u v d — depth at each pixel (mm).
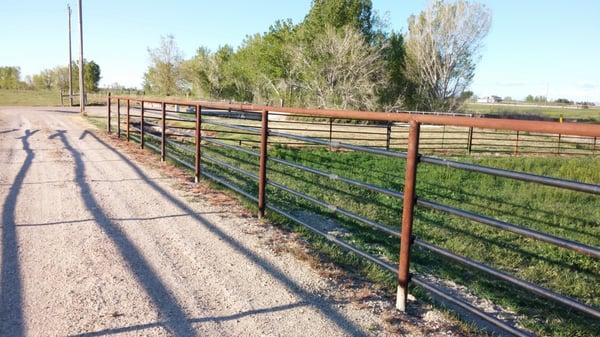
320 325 3346
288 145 15602
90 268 4230
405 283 3617
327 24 39938
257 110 5961
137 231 5375
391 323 3408
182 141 14094
